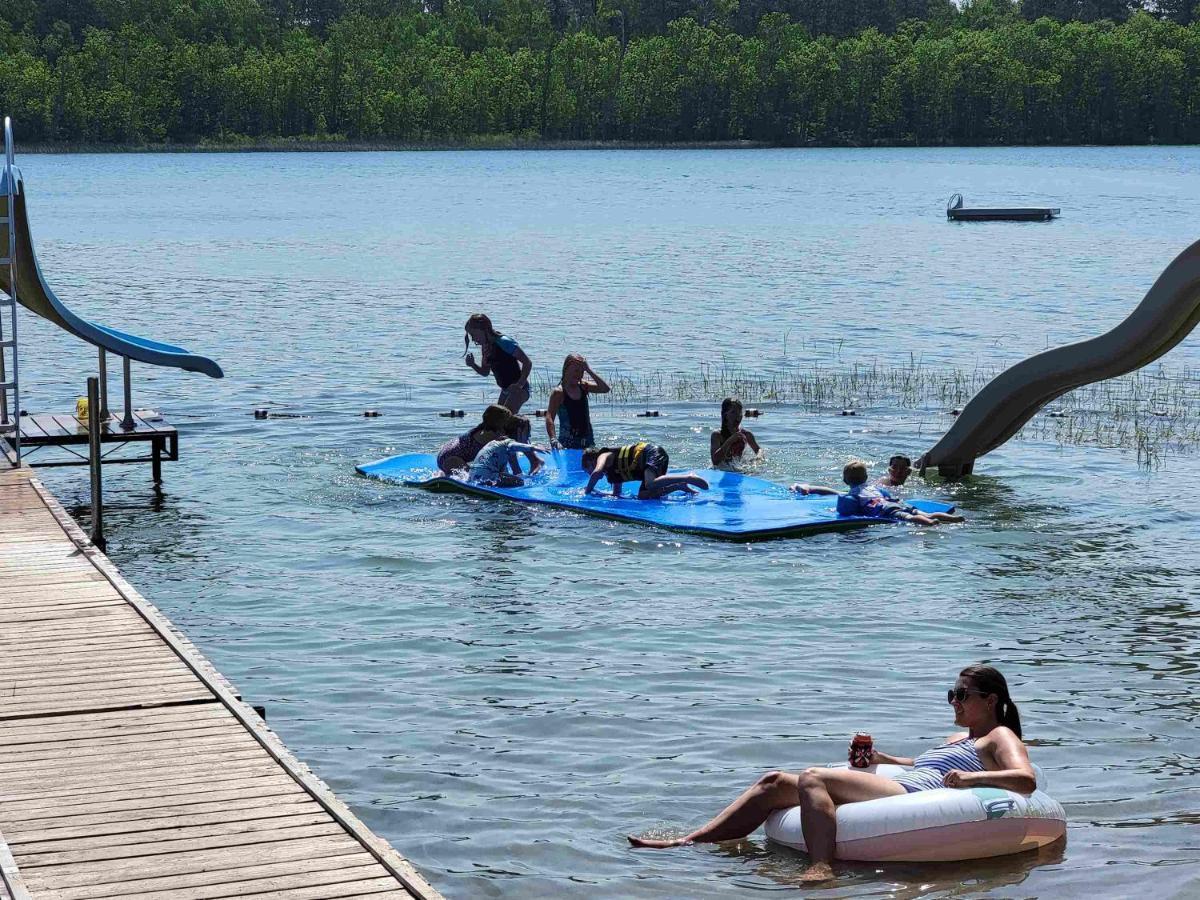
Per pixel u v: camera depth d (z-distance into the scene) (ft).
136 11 638.12
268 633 40.40
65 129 560.61
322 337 107.76
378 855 23.11
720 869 26.32
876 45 609.42
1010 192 326.65
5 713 29.84
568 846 27.25
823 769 27.50
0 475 54.95
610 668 37.37
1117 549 49.83
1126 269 162.09
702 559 48.24
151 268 163.22
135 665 33.12
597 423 73.41
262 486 59.57
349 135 594.65
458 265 166.81
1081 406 79.20
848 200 301.02
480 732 33.04
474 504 56.08
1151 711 34.32
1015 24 643.45
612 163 487.20
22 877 22.35
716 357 97.55
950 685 36.04
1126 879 25.85
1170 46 600.39
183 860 23.03
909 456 65.36
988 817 26.50
